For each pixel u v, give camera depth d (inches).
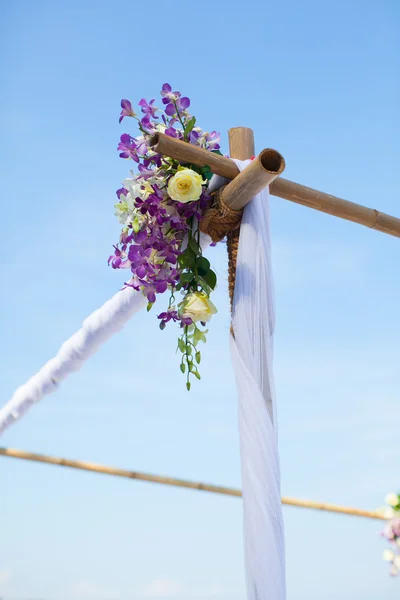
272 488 75.1
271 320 83.0
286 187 91.1
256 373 79.1
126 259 88.4
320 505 158.4
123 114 85.2
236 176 83.9
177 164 85.4
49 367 123.5
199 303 81.6
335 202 95.4
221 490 159.2
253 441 76.4
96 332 111.2
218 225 87.0
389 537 156.5
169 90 86.0
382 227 100.3
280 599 72.0
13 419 136.4
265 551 73.0
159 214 84.4
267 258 84.3
